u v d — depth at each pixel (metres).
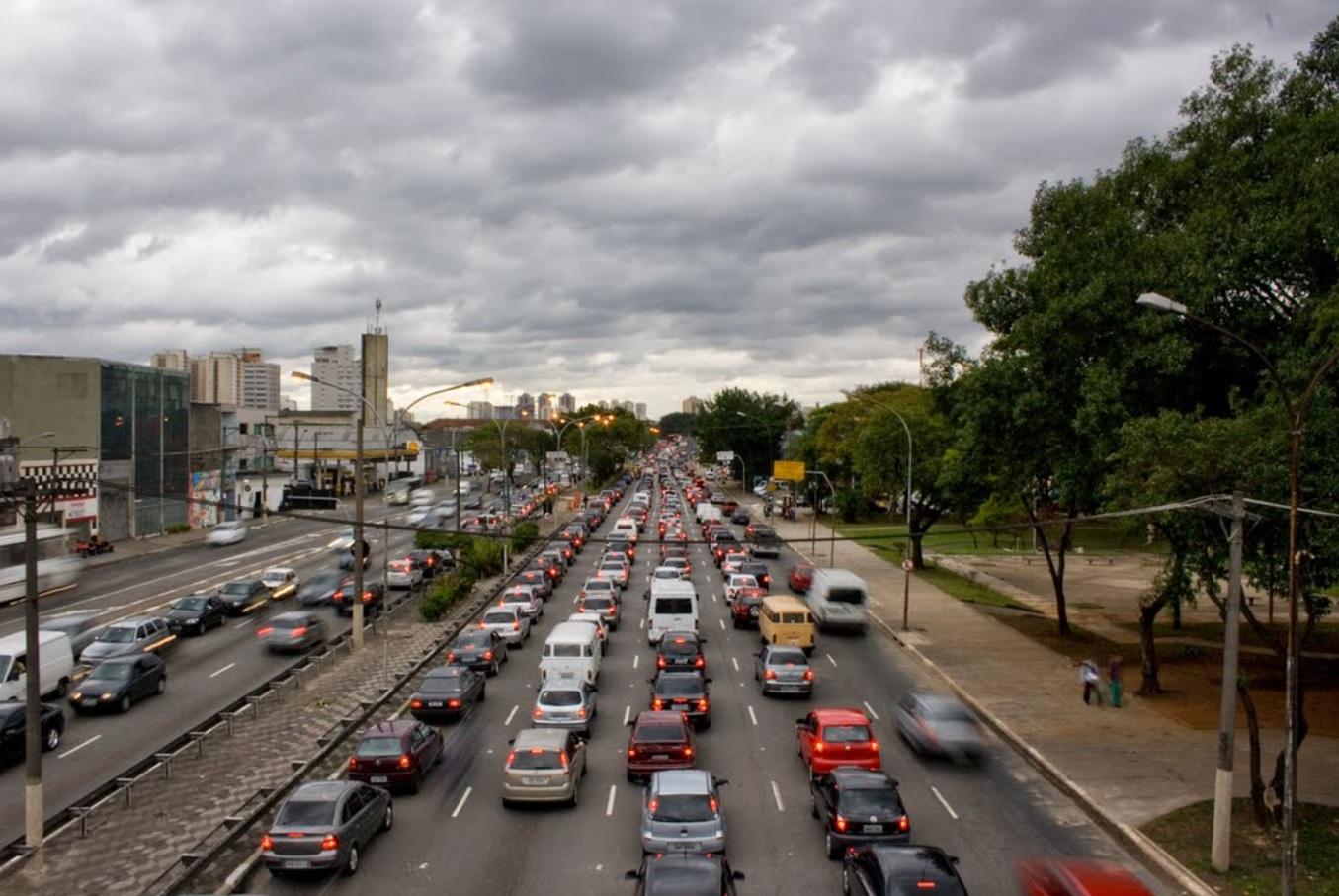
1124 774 24.17
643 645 40.94
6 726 24.19
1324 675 35.16
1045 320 32.34
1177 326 29.16
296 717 28.39
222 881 17.55
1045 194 36.53
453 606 47.56
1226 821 18.52
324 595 48.34
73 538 65.12
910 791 23.25
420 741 23.58
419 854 18.98
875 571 66.31
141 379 74.56
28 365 66.56
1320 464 21.88
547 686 27.72
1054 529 88.69
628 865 18.36
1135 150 33.78
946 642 41.56
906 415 66.94
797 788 23.03
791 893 17.19
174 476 79.50
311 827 17.52
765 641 40.44
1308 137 26.92
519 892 17.20
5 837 19.84
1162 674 35.69
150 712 29.38
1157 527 25.83
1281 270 27.52
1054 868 15.80
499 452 121.38
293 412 166.12
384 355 134.00
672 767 23.06
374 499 115.50
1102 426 30.64
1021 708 30.72
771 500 103.19
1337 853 19.31
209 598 43.00
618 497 129.25
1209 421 23.16
